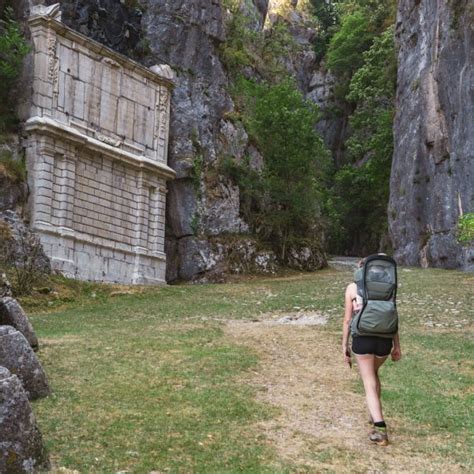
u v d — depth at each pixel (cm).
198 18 3894
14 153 2686
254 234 3881
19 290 2175
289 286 2675
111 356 1171
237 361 1141
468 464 673
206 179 3716
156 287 2772
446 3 3412
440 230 3378
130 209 3152
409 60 4138
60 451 671
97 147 2914
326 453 698
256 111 4103
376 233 5600
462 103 3209
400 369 1109
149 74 3306
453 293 2128
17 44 2695
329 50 7050
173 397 895
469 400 920
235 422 795
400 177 3991
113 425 764
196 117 3762
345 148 6600
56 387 931
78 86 2905
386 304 727
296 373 1077
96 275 2889
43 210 2658
